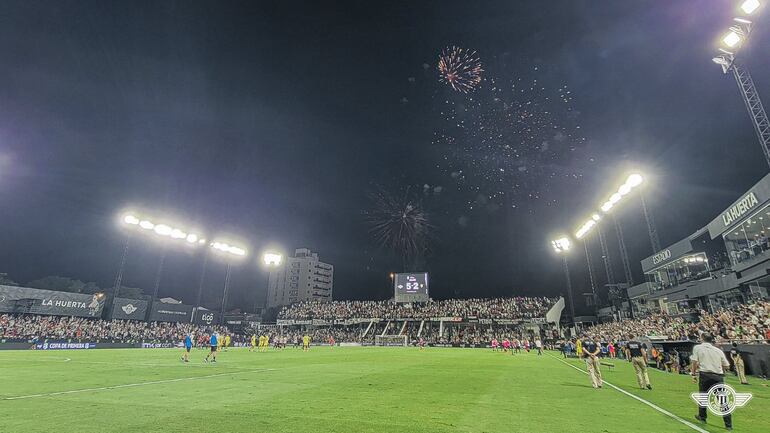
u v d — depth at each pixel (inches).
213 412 365.7
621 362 1229.1
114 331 2124.8
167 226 2529.5
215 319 2960.1
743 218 1285.7
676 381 696.4
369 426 319.0
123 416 345.1
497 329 2997.0
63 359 1104.2
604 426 332.8
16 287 2097.7
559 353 1908.2
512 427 324.5
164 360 1085.1
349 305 3614.7
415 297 3326.8
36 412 360.5
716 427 338.3
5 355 1275.8
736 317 1123.9
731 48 1022.4
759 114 999.6
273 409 383.6
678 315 1624.0
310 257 7066.9
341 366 951.0
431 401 447.5
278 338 2274.9
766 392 569.6
